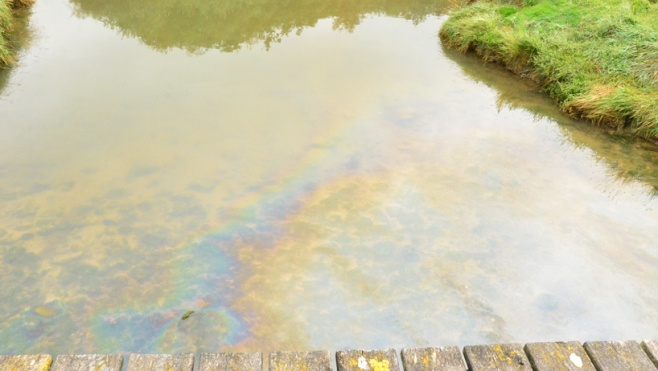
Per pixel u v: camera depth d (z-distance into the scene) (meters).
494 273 4.14
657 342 3.02
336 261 4.21
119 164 5.31
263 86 7.25
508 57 8.18
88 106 6.46
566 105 6.75
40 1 10.29
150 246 4.29
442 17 10.88
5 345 3.39
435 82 7.71
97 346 3.42
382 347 3.49
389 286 3.98
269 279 4.01
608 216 4.84
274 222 4.64
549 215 4.83
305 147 5.80
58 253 4.16
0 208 4.59
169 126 6.07
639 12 8.46
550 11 8.92
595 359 2.92
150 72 7.57
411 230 4.58
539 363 2.88
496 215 4.80
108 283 3.92
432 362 2.86
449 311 3.78
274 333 3.56
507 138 6.20
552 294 3.94
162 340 3.48
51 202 4.71
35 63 7.62
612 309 3.82
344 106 6.77
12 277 3.92
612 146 6.04
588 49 7.54
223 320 3.65
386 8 11.38
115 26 9.45
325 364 2.82
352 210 4.82
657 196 5.16
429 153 5.78
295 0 11.59
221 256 4.22
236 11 10.70
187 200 4.85
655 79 6.54
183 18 10.12
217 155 5.55
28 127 5.92
